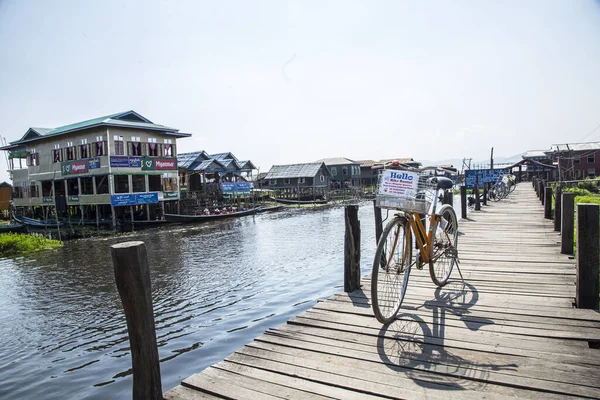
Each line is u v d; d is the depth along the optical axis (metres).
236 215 36.00
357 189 60.22
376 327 3.93
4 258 18.14
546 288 4.89
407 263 4.19
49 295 11.22
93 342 7.51
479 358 3.17
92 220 32.09
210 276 12.35
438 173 4.88
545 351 3.22
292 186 57.91
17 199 38.06
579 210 4.00
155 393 2.65
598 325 3.65
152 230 27.23
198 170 42.00
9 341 7.77
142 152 30.56
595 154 48.06
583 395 2.58
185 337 7.20
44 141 33.50
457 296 4.76
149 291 2.63
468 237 8.98
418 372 3.02
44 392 5.62
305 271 12.41
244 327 7.59
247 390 2.91
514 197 23.23
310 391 2.85
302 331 3.95
